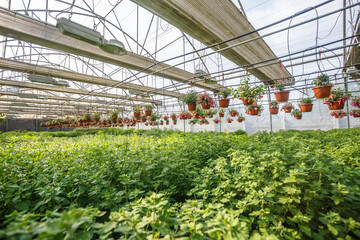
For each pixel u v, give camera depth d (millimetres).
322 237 1568
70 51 6062
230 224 1139
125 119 16109
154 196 1379
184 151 3824
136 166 2820
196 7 3947
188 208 1479
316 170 2047
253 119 16047
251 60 6926
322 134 6266
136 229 1209
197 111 8758
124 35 7094
